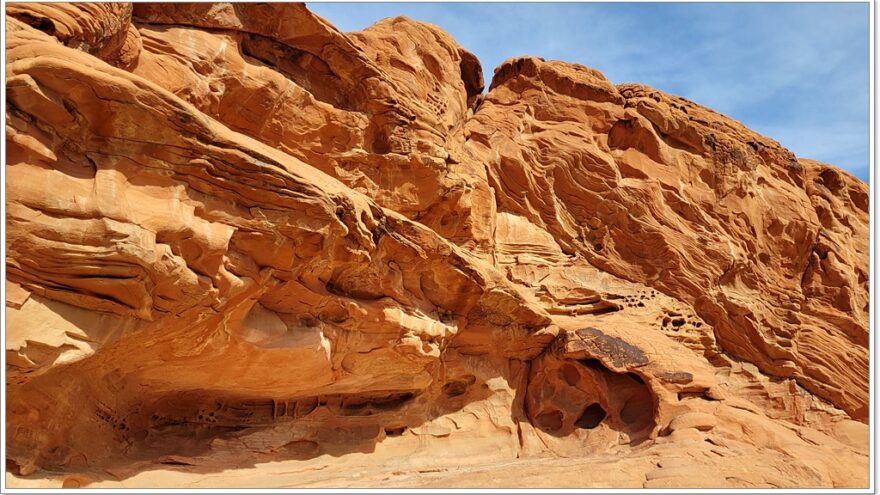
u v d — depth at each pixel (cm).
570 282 1772
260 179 982
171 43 1239
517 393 1565
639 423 1468
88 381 1006
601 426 1493
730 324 1828
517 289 1498
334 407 1398
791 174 2133
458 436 1452
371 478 1201
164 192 914
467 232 1656
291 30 1393
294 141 1409
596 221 1862
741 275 1914
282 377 1177
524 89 1981
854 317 1936
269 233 1009
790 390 1742
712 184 1944
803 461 1250
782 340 1853
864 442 1662
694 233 1869
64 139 848
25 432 941
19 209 792
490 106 1953
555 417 1559
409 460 1375
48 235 808
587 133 1919
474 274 1369
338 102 1503
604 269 1839
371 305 1248
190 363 1070
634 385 1525
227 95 1317
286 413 1341
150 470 1094
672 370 1482
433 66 1769
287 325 1152
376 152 1536
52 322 837
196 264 942
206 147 931
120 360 1012
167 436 1236
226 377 1130
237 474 1164
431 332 1342
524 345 1568
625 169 1900
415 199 1562
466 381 1540
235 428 1302
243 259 1011
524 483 1085
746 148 2016
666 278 1828
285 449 1299
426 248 1279
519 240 1795
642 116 1952
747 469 1180
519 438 1505
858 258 2145
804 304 1952
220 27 1311
